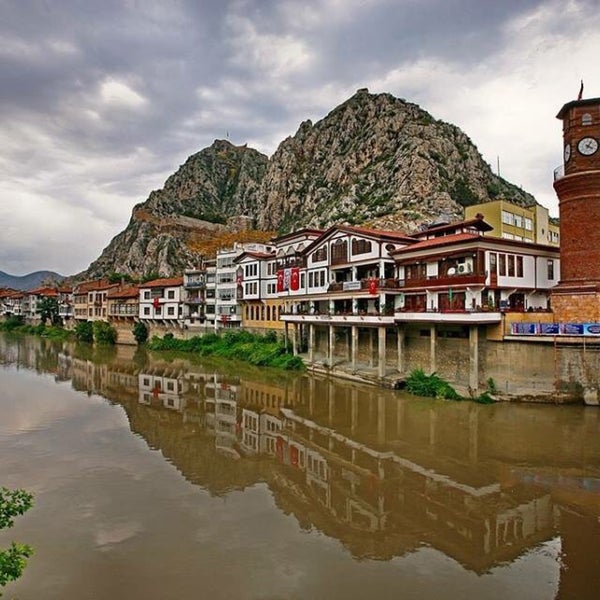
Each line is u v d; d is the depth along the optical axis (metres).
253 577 13.30
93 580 13.16
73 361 64.25
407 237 47.38
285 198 184.12
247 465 22.84
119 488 19.86
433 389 36.56
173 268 167.88
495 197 131.62
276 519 17.02
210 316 81.19
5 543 15.18
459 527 16.36
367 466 22.41
